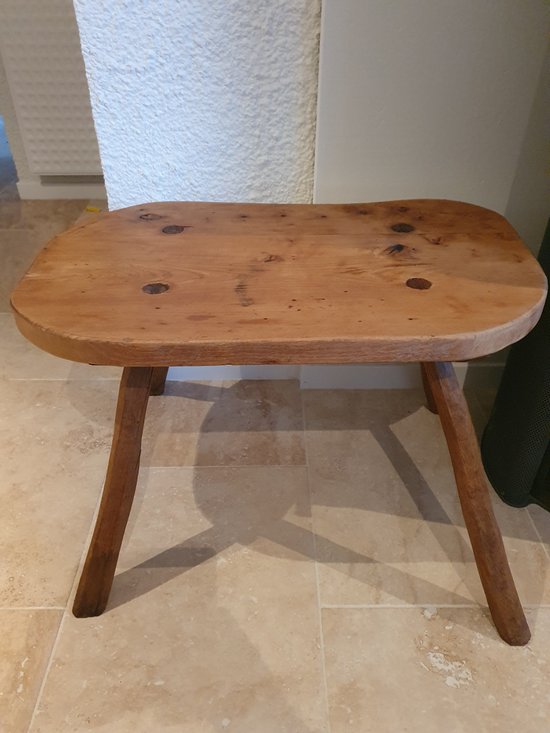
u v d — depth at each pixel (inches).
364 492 38.0
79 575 32.7
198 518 36.0
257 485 38.4
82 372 48.7
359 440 42.0
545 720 26.7
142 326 23.1
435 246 29.8
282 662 28.7
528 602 31.6
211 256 28.7
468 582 32.6
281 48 33.6
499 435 37.1
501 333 23.4
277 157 37.6
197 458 40.3
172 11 32.2
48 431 42.4
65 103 74.2
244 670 28.4
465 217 33.1
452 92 34.1
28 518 35.8
